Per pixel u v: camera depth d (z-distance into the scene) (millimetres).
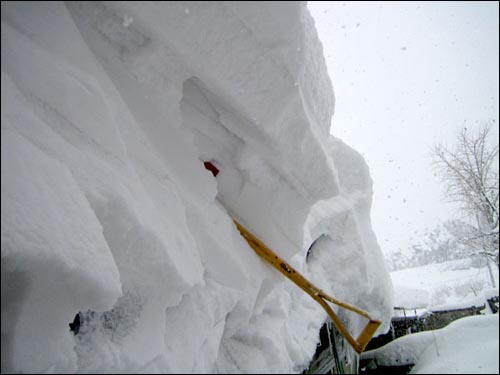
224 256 2141
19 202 1062
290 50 1848
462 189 12094
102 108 1528
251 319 2709
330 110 2785
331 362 4168
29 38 1376
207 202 2172
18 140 1146
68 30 1547
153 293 1650
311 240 4164
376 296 5023
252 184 2496
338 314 4348
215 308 2049
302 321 3361
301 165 2490
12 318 1140
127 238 1455
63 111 1387
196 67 1810
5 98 1180
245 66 1838
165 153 1951
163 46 1776
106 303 1301
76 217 1230
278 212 2697
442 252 18781
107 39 1719
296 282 2623
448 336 6367
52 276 1146
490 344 5344
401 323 10453
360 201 5461
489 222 11836
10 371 1163
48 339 1250
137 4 1582
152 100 1885
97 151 1489
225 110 2162
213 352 2059
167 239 1637
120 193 1425
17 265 1052
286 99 1996
